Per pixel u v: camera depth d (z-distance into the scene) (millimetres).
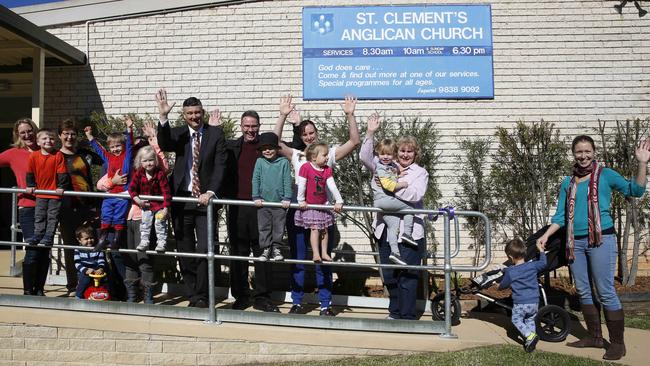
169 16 8711
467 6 8492
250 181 5922
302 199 5594
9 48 8219
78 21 8781
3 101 10539
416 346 5270
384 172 5492
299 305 6000
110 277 6305
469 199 8305
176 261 7461
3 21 6848
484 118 8453
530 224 8086
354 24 8492
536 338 5176
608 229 5250
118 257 6059
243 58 8609
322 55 8492
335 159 5898
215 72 8625
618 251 8180
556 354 5160
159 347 5367
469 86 8453
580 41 8516
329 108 8461
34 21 8789
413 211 5391
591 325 5406
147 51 8711
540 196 8031
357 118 8438
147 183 5570
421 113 8438
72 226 6500
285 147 6164
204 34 8664
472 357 5051
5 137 10648
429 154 7883
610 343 5141
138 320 5387
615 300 5145
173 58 8672
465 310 6844
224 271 7883
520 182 8109
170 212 5859
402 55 8453
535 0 8523
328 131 7844
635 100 8477
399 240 5570
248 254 6000
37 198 5770
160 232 5453
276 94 8547
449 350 5273
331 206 5395
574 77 8500
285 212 5680
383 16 8477
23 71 9430
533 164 8008
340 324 5414
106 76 8742
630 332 5980
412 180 5566
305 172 5660
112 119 8156
